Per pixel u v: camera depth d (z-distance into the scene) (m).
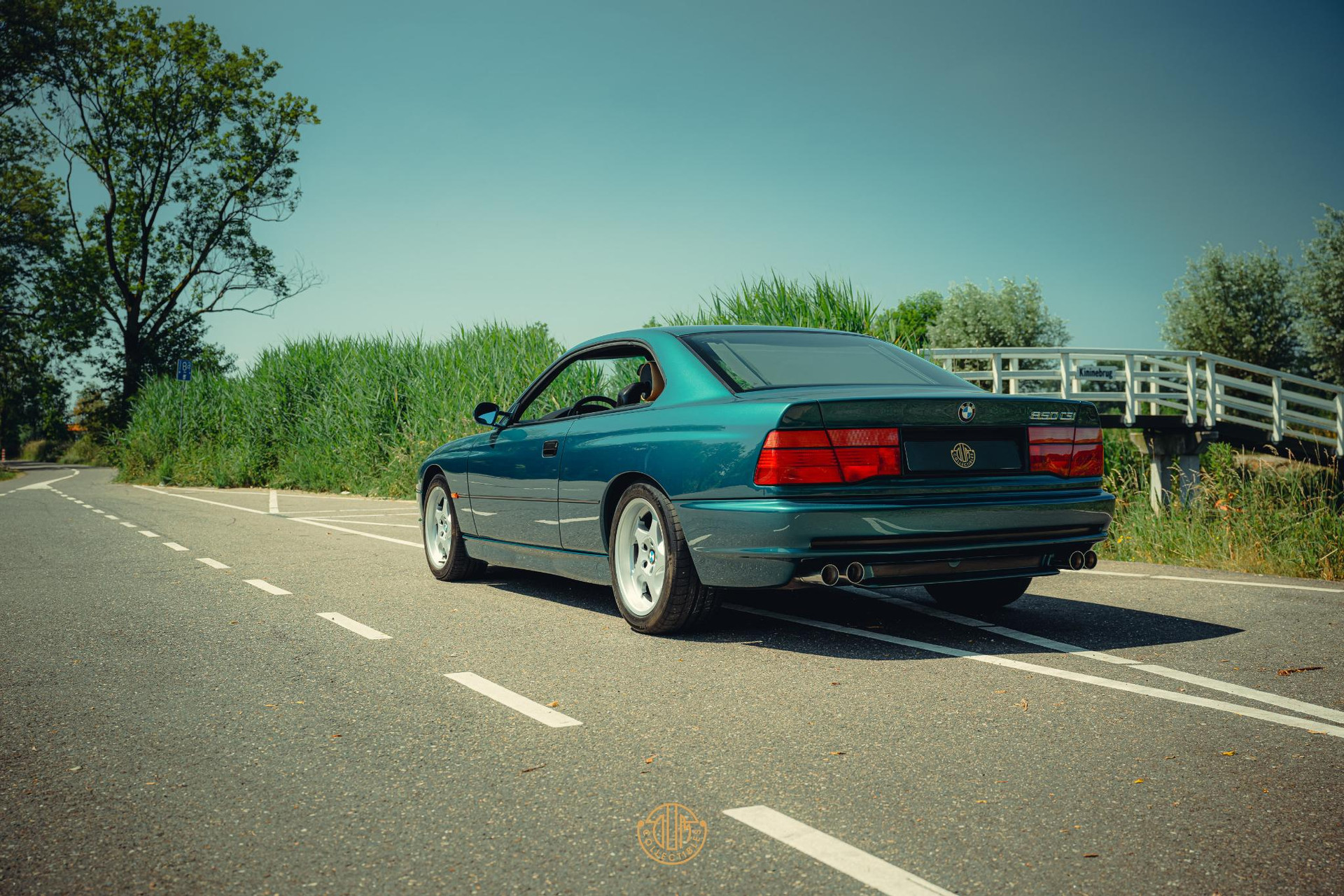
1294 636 4.76
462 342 18.75
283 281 44.75
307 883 2.26
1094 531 4.79
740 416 4.43
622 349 5.52
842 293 11.30
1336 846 2.37
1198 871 2.24
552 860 2.36
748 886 2.20
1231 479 9.47
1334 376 34.75
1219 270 36.41
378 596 6.42
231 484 24.38
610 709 3.66
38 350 46.25
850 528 4.21
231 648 4.88
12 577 7.57
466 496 6.72
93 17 41.62
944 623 5.18
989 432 4.55
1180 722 3.39
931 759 3.05
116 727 3.55
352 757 3.16
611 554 5.18
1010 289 43.84
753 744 3.21
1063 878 2.21
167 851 2.45
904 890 2.17
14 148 45.00
